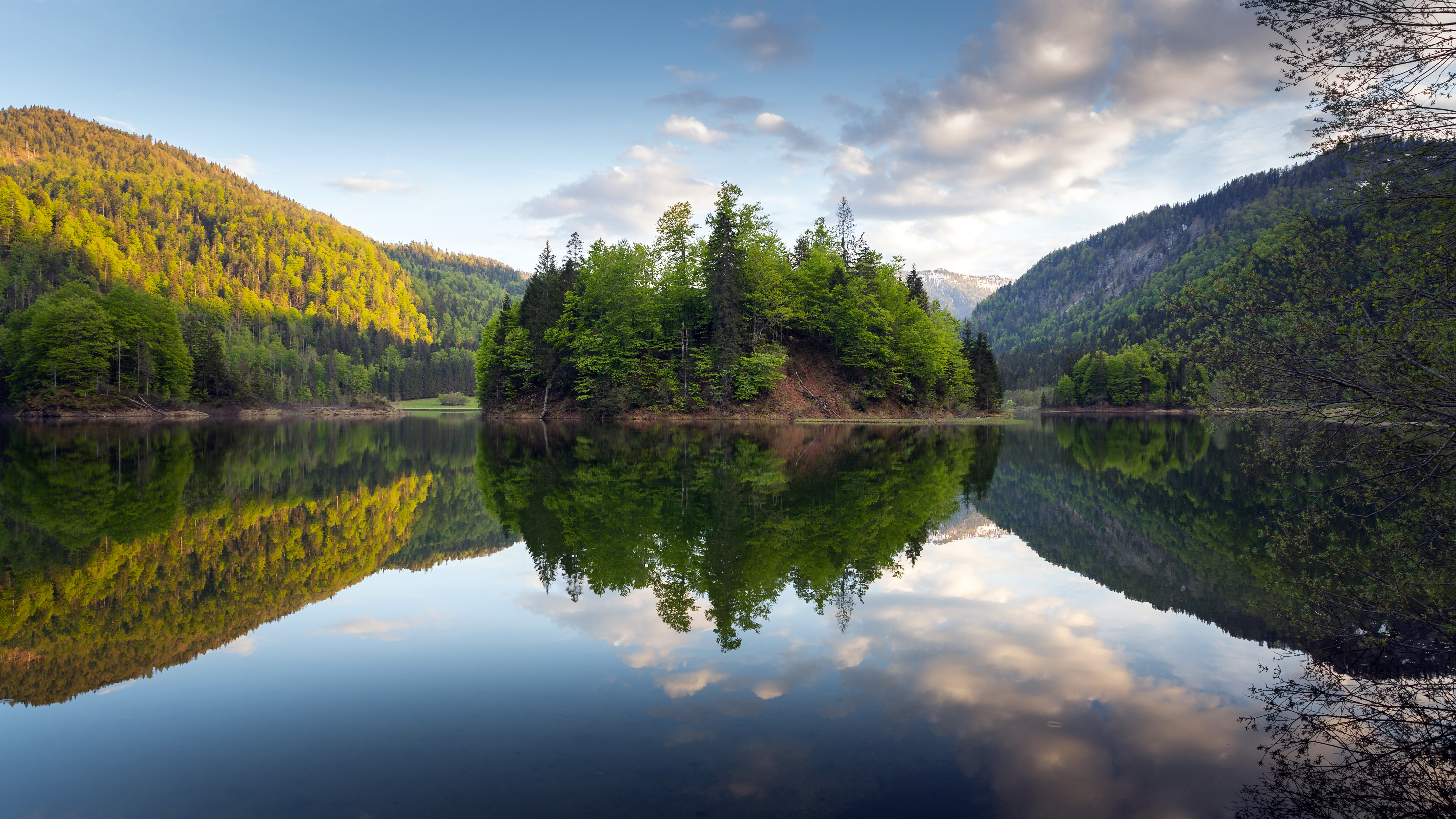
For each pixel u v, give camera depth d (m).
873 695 5.96
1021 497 18.44
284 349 141.62
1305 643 7.35
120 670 6.59
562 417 58.78
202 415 76.44
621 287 54.69
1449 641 7.18
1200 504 17.58
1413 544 8.38
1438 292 5.91
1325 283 6.54
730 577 10.02
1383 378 6.38
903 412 62.69
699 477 21.53
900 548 11.99
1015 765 4.79
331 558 11.41
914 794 4.38
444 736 5.20
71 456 28.38
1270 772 4.74
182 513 15.47
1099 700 5.92
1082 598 9.16
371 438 43.31
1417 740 5.21
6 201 144.75
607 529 13.55
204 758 4.87
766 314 55.34
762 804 4.24
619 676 6.39
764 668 6.57
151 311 72.19
